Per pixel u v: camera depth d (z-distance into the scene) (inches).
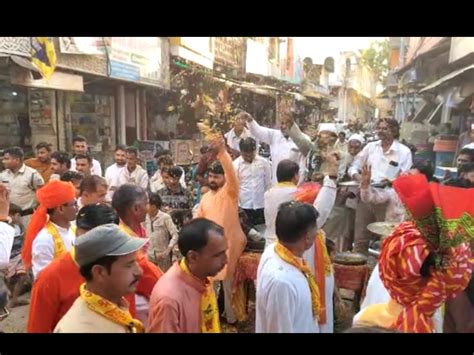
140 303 74.0
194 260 57.4
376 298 58.1
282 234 63.2
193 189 166.2
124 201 79.6
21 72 149.8
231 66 144.1
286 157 163.3
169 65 146.9
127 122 178.1
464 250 45.6
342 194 152.1
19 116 176.4
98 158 182.4
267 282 61.7
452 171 145.6
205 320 59.4
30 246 89.1
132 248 51.9
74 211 86.7
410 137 225.1
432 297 45.5
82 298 52.5
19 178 156.9
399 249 47.8
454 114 223.6
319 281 83.5
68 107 180.2
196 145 171.2
